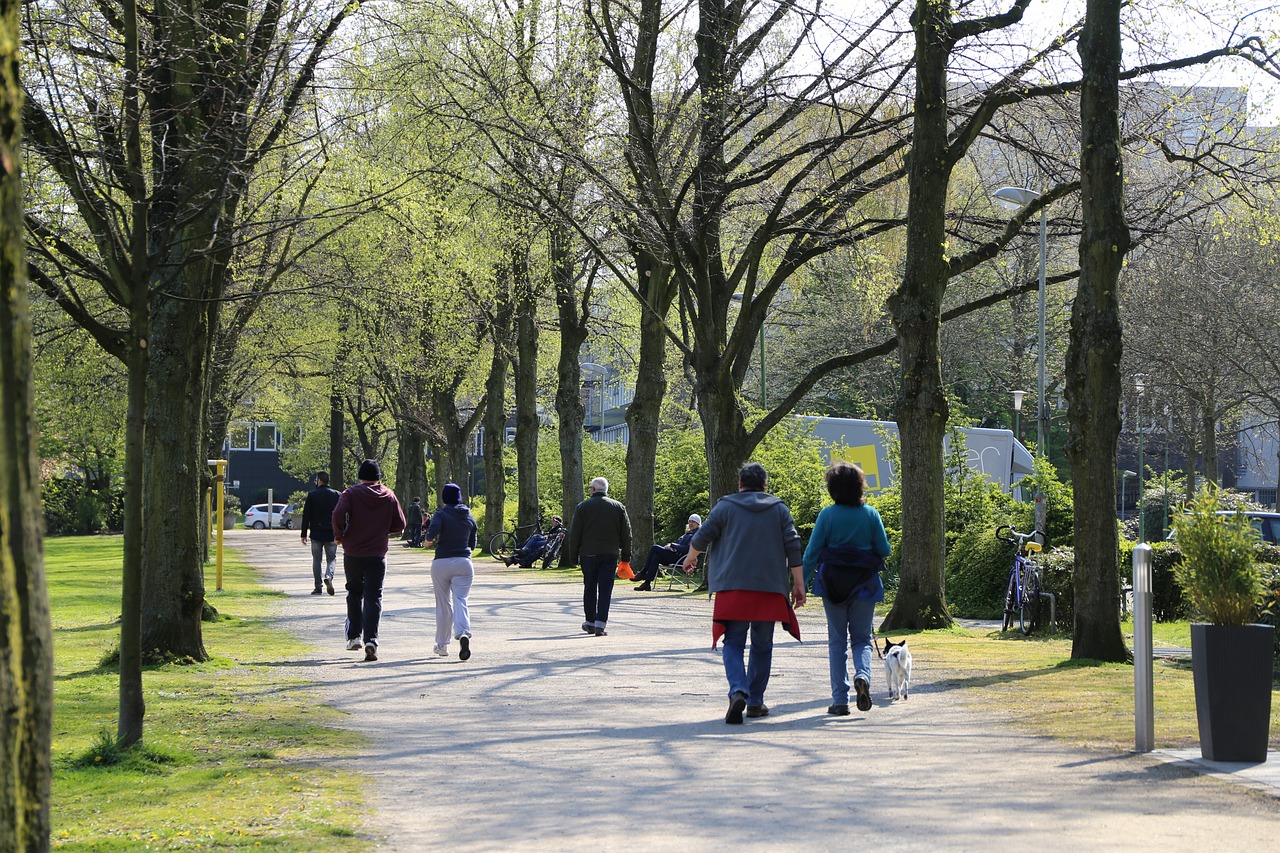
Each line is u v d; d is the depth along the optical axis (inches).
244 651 669.3
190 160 458.6
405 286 1045.2
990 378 2453.2
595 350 1863.9
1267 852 241.6
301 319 1443.2
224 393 1493.6
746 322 1015.0
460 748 383.2
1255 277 1791.3
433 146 999.0
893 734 402.0
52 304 786.8
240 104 498.0
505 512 2129.7
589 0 887.7
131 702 374.6
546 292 1590.8
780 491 1435.8
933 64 765.9
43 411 1489.9
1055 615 780.0
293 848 257.6
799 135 972.6
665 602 1045.8
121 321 858.8
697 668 592.1
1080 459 611.2
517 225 1269.7
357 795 314.7
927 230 780.0
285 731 416.8
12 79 161.0
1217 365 1838.1
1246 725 345.1
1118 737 389.4
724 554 443.8
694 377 1106.1
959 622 936.9
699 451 1648.6
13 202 160.2
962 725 420.8
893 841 252.4
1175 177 783.1
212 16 532.1
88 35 470.3
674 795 305.3
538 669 588.7
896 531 1160.8
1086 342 607.8
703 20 985.5
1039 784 314.8
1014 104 790.5
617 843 254.2
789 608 439.8
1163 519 1915.6
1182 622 869.2
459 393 2043.6
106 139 459.5
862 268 1029.2
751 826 268.4
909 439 788.0
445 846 256.8
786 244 1131.9
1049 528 1039.6
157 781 337.1
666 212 934.4
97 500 3095.5
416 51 912.9
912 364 785.6
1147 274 1795.0
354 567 642.2
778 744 383.6
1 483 155.9
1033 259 1775.3
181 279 600.4
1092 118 607.2
